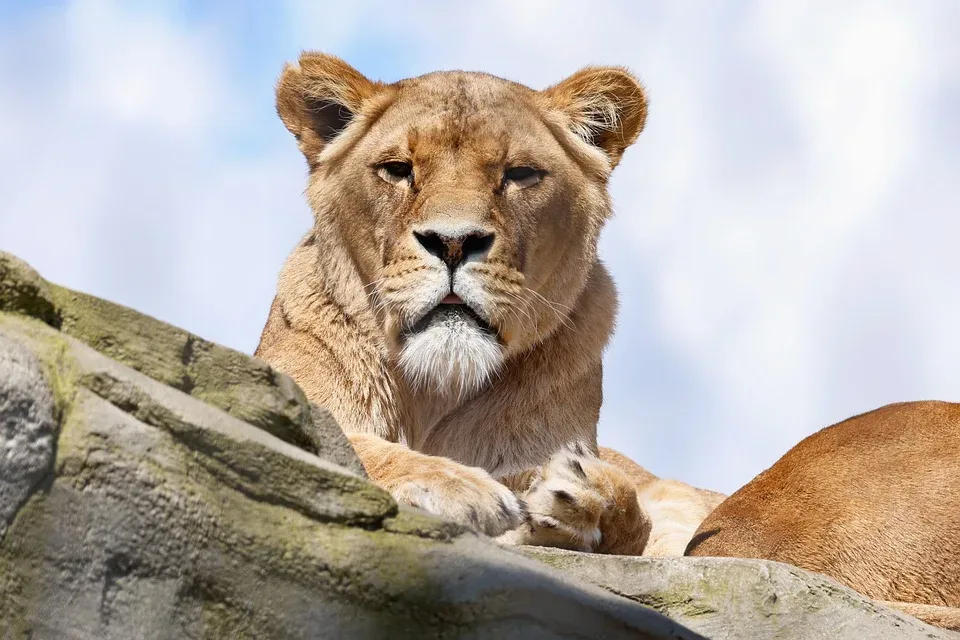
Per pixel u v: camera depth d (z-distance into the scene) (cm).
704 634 679
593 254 1156
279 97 1203
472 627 484
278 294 1190
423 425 1136
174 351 538
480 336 1017
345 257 1119
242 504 481
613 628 503
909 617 710
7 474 434
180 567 466
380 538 497
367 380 1098
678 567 701
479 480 842
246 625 474
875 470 1039
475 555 504
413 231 1026
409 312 1020
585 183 1162
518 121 1121
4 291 486
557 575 530
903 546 995
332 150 1155
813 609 682
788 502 1054
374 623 482
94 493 454
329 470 495
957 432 1036
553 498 973
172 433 473
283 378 568
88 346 487
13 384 434
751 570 694
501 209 1061
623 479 1025
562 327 1135
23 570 441
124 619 455
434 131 1082
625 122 1220
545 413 1128
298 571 482
